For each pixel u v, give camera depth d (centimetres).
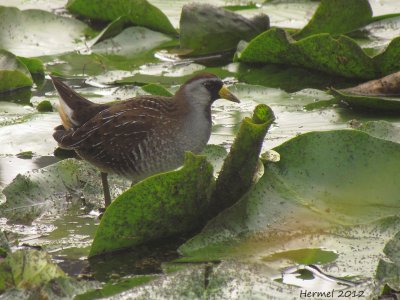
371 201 1006
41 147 1272
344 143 1044
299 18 1898
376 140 1043
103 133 1098
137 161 1098
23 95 1537
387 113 1348
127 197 945
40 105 1427
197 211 1002
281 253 930
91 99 1445
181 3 2067
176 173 947
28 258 877
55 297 842
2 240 957
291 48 1565
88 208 1104
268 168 1029
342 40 1491
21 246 990
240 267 860
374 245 935
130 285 873
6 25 1814
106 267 940
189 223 1010
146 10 1831
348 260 909
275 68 1638
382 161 1036
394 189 1017
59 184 1134
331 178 1027
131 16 1848
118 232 965
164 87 1472
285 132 1268
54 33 1839
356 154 1039
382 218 980
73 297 847
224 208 1016
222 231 962
